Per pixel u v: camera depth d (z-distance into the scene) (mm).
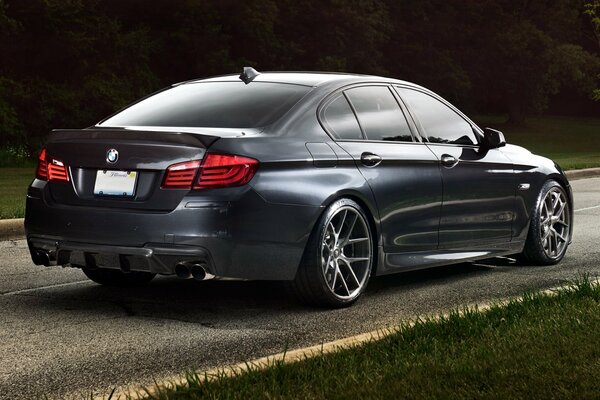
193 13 56219
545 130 78688
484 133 8805
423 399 4250
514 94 79750
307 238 6996
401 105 8219
